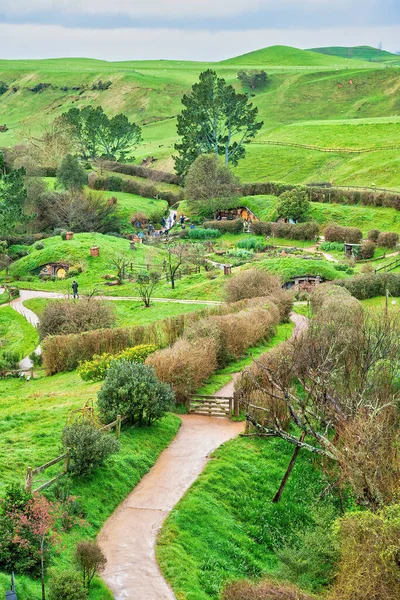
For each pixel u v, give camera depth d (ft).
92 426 104.17
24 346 223.51
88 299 221.66
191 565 85.97
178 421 131.64
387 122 600.39
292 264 296.51
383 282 262.06
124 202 470.39
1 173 378.73
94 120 589.32
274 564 94.68
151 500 99.45
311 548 93.09
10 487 82.33
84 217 409.90
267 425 126.93
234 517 102.27
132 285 300.20
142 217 440.86
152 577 81.00
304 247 377.30
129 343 177.06
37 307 268.82
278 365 128.98
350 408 113.29
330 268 297.33
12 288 297.12
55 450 103.55
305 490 113.60
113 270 322.14
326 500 109.70
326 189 438.81
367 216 402.93
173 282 292.40
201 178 453.58
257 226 408.67
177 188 527.81
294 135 618.03
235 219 431.02
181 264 333.21
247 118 537.24
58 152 549.13
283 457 121.80
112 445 101.09
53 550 79.20
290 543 99.30
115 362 127.13
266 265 299.38
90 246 342.64
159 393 123.85
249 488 110.11
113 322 216.95
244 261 333.42
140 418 122.21
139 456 111.24
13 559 74.49
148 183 522.47
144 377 122.11
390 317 160.97
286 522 104.99
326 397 116.16
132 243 364.58
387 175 474.49
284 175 539.29
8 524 76.02
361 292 260.62
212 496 103.96
